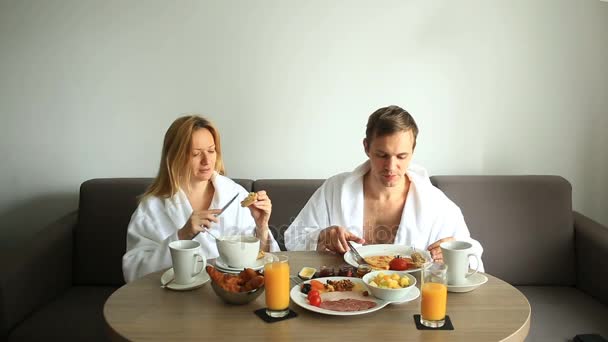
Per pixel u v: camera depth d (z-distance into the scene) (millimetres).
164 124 2594
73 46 2551
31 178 2646
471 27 2502
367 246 1640
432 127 2566
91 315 1971
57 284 2199
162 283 1372
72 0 2521
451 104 2551
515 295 1311
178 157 1848
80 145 2619
